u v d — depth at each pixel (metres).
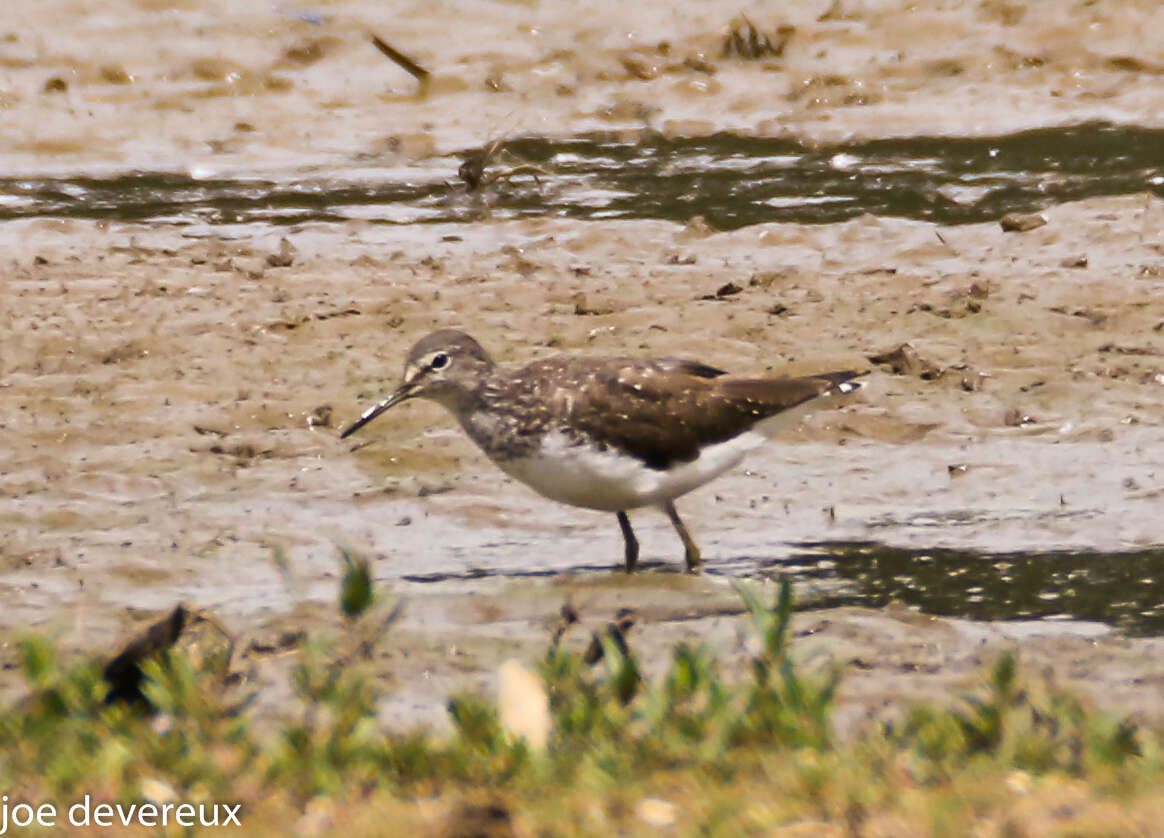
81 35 27.97
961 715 8.45
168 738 8.12
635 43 27.95
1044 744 8.08
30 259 20.05
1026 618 11.55
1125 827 7.16
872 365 16.69
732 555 12.95
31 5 28.94
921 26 28.30
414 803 7.66
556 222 21.44
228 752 8.17
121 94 26.34
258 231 21.47
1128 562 12.60
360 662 10.55
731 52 27.81
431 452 14.94
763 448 15.16
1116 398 15.87
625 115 26.09
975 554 12.84
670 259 19.98
